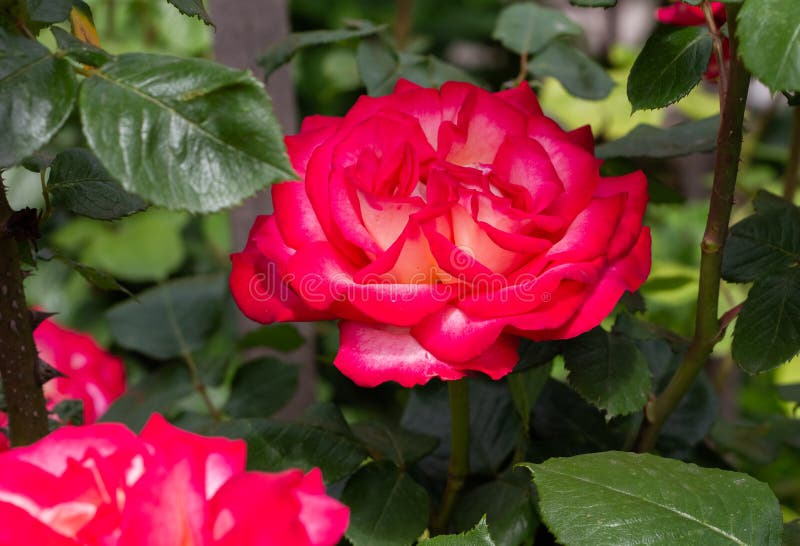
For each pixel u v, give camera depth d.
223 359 0.57
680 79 0.45
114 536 0.37
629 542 0.40
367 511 0.47
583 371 0.47
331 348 0.89
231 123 0.36
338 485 0.52
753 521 0.41
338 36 0.57
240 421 0.49
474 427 0.53
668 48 0.45
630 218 0.43
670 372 0.55
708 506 0.41
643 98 0.45
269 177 0.36
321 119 0.47
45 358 0.56
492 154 0.44
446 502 0.50
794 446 0.60
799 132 0.60
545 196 0.42
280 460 0.48
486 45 1.66
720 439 0.59
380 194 0.42
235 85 0.37
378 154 0.43
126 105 0.36
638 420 0.53
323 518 0.37
